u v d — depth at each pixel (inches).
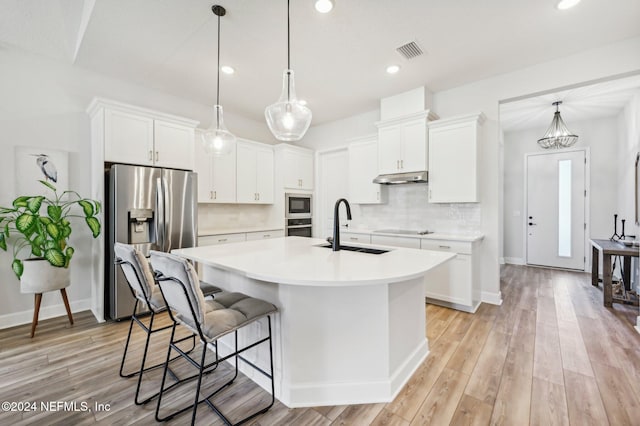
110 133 111.2
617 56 103.7
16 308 109.1
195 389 71.1
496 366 80.1
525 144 218.5
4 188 105.9
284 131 80.2
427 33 97.5
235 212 179.5
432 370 78.4
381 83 136.3
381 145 152.6
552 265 208.2
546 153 209.9
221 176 157.6
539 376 75.3
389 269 59.7
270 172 185.5
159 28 93.9
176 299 57.3
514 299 138.7
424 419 60.5
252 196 173.9
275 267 62.1
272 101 158.6
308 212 200.5
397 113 149.6
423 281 84.8
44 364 81.8
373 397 66.1
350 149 171.6
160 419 60.9
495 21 91.1
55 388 71.3
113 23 91.4
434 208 150.6
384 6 84.0
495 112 129.8
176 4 82.5
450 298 124.0
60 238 100.9
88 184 123.6
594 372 76.9
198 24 92.0
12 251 108.0
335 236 85.0
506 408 63.5
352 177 170.9
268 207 193.9
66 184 118.1
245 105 165.3
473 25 93.3
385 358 66.6
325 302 65.3
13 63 107.6
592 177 192.4
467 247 119.6
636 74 103.1
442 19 90.1
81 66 120.3
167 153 126.6
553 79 115.7
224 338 84.4
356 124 183.6
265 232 172.1
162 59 113.7
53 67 115.3
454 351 88.5
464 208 140.8
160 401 63.1
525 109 173.2
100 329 105.2
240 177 167.3
